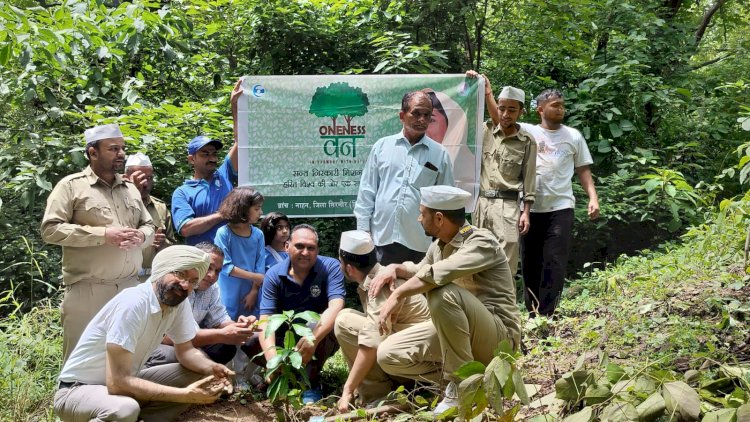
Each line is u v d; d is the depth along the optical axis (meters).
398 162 5.74
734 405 3.32
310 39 8.92
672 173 7.89
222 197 6.11
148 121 7.82
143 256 5.86
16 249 8.23
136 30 7.83
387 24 9.29
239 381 5.27
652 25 10.25
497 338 4.38
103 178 5.15
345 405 4.61
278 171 6.47
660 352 4.55
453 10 9.62
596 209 6.51
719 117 10.05
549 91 6.49
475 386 3.65
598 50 10.44
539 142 6.41
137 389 4.27
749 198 5.72
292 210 6.50
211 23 9.42
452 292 4.23
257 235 5.80
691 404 3.21
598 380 3.68
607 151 8.83
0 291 8.18
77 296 5.07
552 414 4.05
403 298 4.32
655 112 9.62
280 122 6.45
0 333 6.00
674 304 5.34
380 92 6.46
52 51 7.39
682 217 8.37
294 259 5.14
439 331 4.27
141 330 4.32
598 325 5.29
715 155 10.07
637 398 3.42
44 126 8.43
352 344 4.91
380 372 4.87
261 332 5.02
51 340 6.14
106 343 4.30
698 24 13.61
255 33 9.08
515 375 3.58
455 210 4.37
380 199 5.76
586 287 7.14
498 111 6.25
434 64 9.62
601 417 3.39
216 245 5.46
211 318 5.18
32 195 7.47
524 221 6.10
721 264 6.05
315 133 6.46
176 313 4.56
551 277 6.32
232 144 8.20
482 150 6.39
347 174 6.49
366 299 5.12
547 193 6.34
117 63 8.21
